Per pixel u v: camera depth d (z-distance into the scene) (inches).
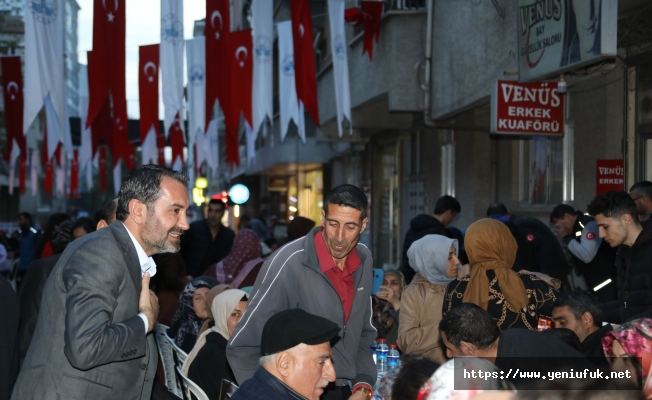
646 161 276.1
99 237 112.7
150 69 414.6
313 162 836.0
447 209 312.8
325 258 138.1
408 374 89.1
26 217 573.3
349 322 144.0
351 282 145.0
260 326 137.2
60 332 109.0
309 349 106.0
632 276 165.3
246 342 137.2
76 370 107.7
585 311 152.2
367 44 453.7
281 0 740.0
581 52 231.1
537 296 163.8
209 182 1445.6
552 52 251.8
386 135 653.3
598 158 304.8
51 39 307.1
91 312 103.9
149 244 117.7
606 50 217.6
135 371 114.9
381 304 222.7
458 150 459.2
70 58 1531.7
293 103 473.1
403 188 616.7
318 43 747.4
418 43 432.1
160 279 273.9
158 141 703.1
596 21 221.6
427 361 91.0
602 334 137.0
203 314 212.4
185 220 119.1
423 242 193.6
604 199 172.9
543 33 258.4
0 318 143.8
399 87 432.8
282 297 138.3
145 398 120.3
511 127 294.7
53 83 307.3
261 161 937.5
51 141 540.7
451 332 118.6
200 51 448.5
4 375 142.0
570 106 333.1
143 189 116.0
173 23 341.1
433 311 187.5
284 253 140.6
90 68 331.3
